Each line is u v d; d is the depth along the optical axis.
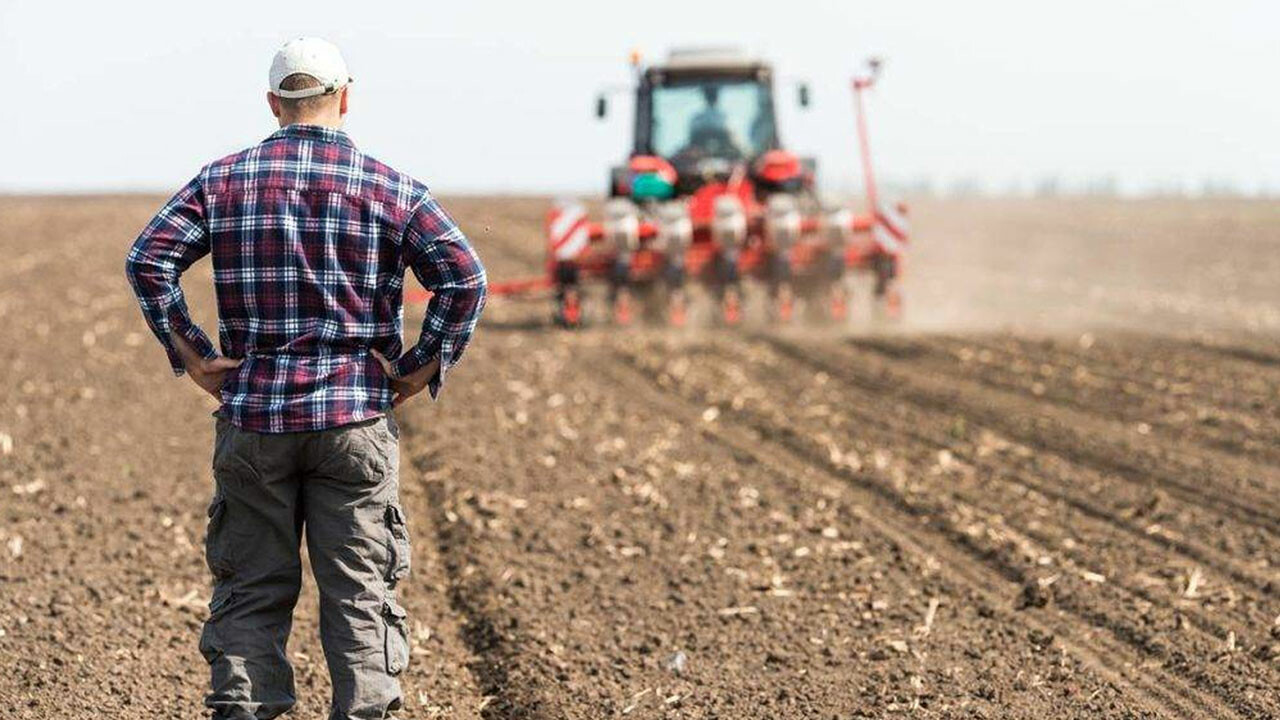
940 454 14.91
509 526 12.54
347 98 6.72
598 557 11.62
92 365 21.70
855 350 23.27
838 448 15.57
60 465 14.83
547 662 9.33
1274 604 10.21
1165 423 16.56
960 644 9.55
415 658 9.55
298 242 6.42
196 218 6.46
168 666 9.30
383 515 6.71
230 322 6.53
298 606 10.56
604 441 16.03
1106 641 9.62
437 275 6.54
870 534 12.15
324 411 6.42
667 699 8.73
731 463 14.92
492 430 16.72
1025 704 8.51
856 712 8.45
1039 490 13.62
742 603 10.45
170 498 13.51
